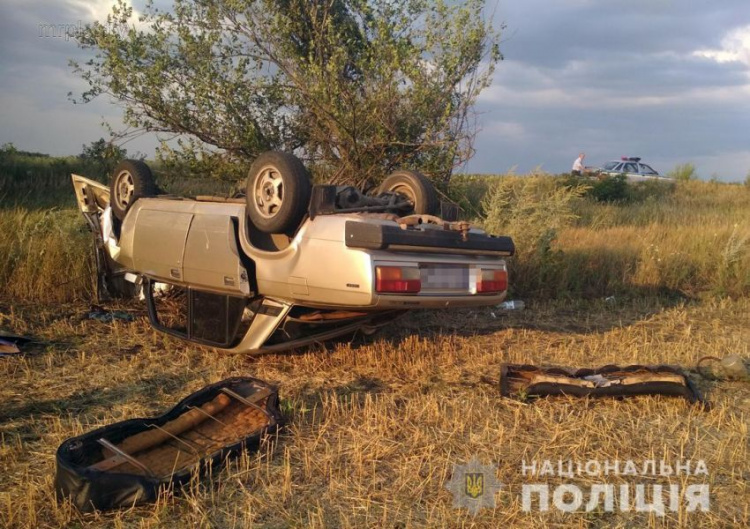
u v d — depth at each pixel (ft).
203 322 19.92
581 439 14.69
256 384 15.76
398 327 24.31
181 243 19.90
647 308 29.99
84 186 25.70
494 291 18.86
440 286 17.53
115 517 11.03
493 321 26.35
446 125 34.27
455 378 18.85
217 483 12.32
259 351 18.85
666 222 51.29
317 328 19.71
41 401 16.01
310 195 17.67
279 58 35.50
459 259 18.08
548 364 20.70
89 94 34.42
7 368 18.20
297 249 17.43
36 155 58.75
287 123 36.35
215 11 34.78
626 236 41.47
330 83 32.63
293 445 13.94
